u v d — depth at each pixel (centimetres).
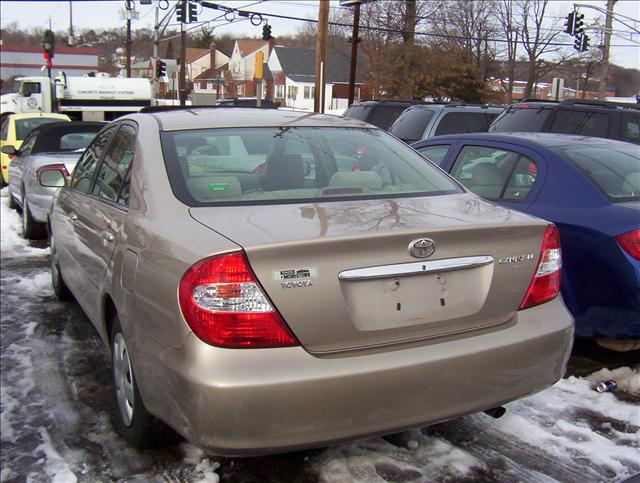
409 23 3897
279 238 258
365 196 326
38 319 541
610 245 404
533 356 291
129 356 306
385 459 322
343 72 6309
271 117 401
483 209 321
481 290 286
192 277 254
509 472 313
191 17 2612
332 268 257
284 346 252
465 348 274
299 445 252
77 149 958
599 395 393
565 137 524
